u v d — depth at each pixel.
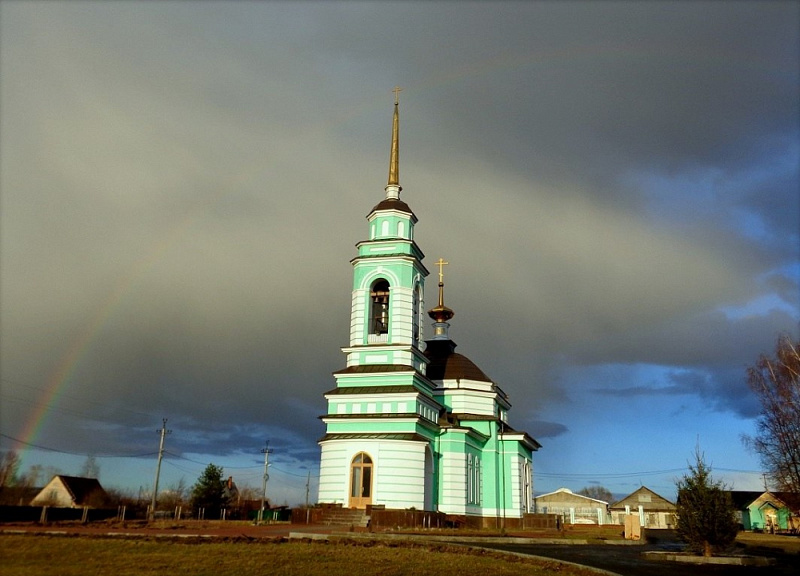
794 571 26.52
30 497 107.12
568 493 108.75
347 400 49.66
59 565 19.81
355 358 52.03
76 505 103.19
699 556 29.69
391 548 26.61
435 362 66.56
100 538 25.30
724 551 31.42
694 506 30.89
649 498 118.31
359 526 40.66
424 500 48.09
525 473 65.81
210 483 92.62
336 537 28.75
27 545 22.86
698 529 30.38
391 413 48.25
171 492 124.06
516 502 60.50
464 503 52.91
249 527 37.38
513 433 62.03
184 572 19.48
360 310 53.19
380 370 50.31
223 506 93.00
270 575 19.72
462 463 53.59
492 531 43.53
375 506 42.31
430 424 50.69
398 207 56.03
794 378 62.78
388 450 45.94
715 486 31.34
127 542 24.44
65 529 29.89
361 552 24.97
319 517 43.81
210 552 22.98
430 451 51.31
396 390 48.81
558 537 40.06
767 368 64.88
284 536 29.39
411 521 41.00
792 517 87.06
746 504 106.69
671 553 30.72
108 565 20.05
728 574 25.05
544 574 22.36
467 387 64.31
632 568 25.84
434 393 64.44
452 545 28.22
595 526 71.44
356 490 45.94
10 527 30.39
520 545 33.59
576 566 24.23
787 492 67.12
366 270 53.91
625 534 43.94
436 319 70.69
